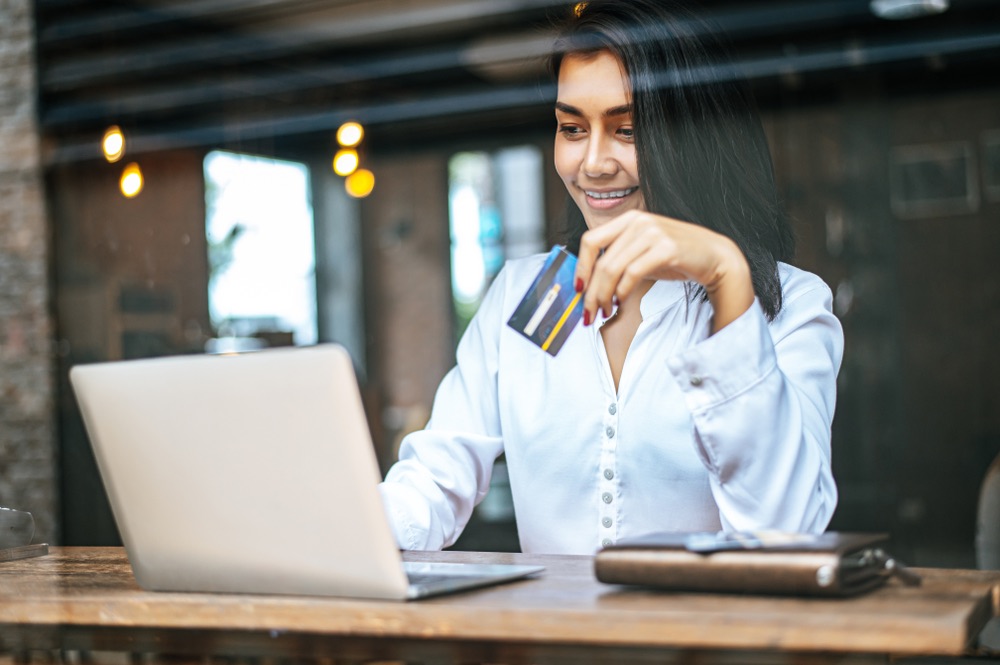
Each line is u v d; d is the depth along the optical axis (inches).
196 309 259.4
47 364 218.7
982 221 277.4
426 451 62.4
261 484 39.7
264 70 271.1
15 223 223.1
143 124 243.1
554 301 59.2
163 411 41.2
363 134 309.3
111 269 235.1
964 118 276.4
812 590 35.2
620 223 42.9
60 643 41.9
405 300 346.0
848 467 279.1
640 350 59.4
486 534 259.4
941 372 277.9
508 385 63.4
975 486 271.7
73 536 211.6
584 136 63.8
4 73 223.5
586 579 42.1
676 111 62.3
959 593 36.6
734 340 44.5
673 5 63.1
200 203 265.3
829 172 281.4
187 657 40.1
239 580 41.3
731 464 45.2
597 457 60.1
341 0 242.8
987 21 253.1
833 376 54.9
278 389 38.7
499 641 35.9
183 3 235.8
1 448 217.5
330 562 39.0
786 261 64.3
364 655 37.6
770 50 260.2
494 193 337.4
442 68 279.1
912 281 281.3
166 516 42.1
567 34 63.6
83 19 226.7
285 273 300.4
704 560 36.9
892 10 250.8
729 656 33.4
